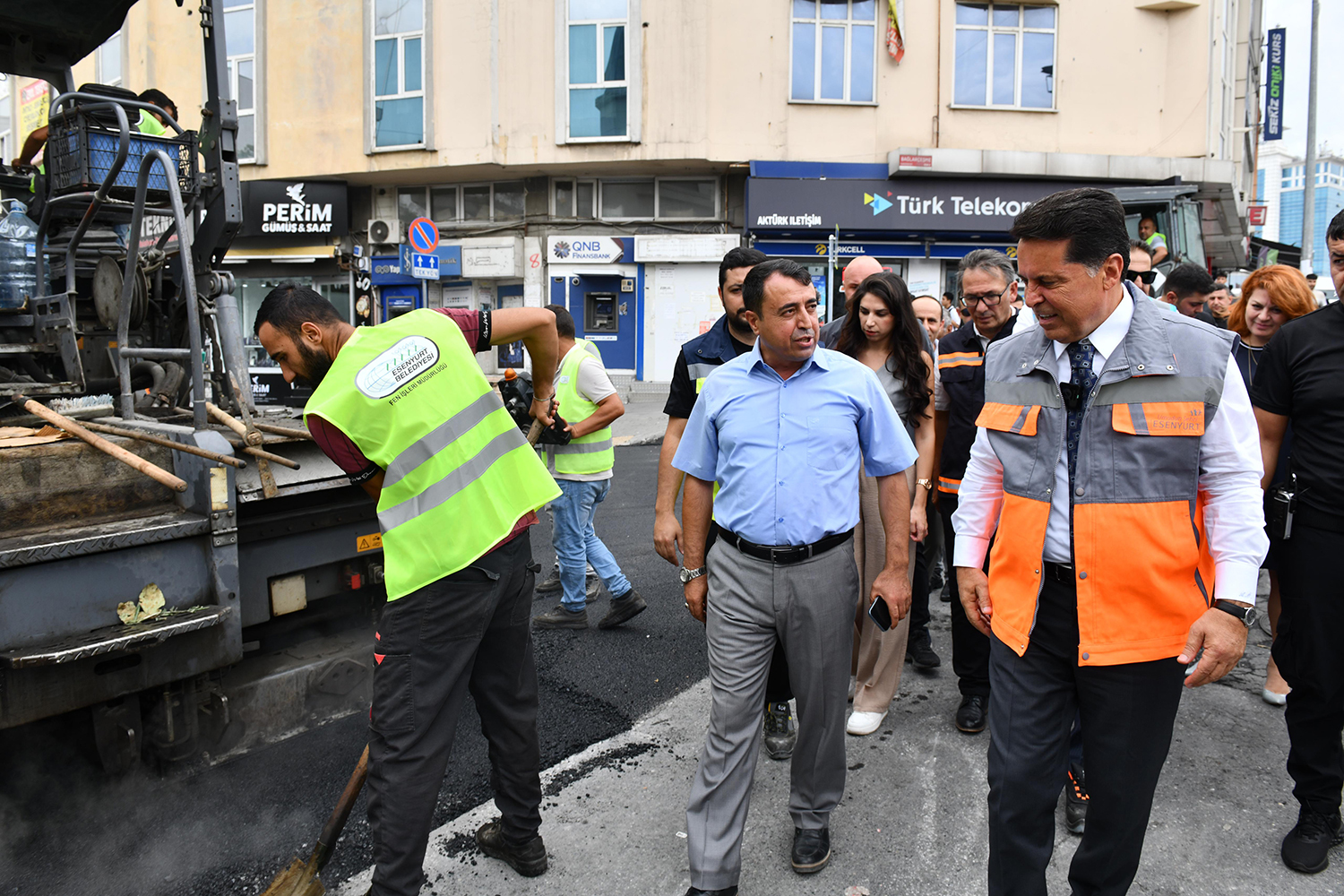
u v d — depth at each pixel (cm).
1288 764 269
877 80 1540
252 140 1659
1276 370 275
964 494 228
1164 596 189
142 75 1644
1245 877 257
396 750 222
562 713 368
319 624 361
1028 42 1562
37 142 458
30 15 412
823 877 258
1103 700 194
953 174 1528
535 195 1628
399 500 224
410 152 1577
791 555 244
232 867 258
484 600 229
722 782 243
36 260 388
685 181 1619
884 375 344
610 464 464
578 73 1532
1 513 250
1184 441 187
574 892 251
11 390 354
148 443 284
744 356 263
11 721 239
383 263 1694
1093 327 193
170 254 407
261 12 1603
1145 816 196
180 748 290
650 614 495
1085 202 184
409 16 1557
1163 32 1571
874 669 347
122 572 257
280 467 311
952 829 283
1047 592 202
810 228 1545
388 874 220
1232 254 1720
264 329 240
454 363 234
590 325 1647
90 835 272
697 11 1499
